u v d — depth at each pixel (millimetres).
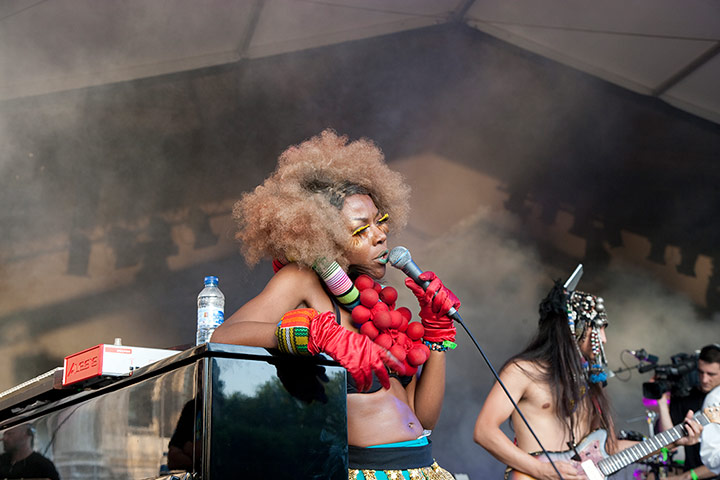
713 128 9094
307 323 1222
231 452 1086
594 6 7496
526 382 2844
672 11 7121
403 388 1673
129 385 1247
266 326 1279
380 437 1515
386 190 1877
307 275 1550
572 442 2781
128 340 7879
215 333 1380
